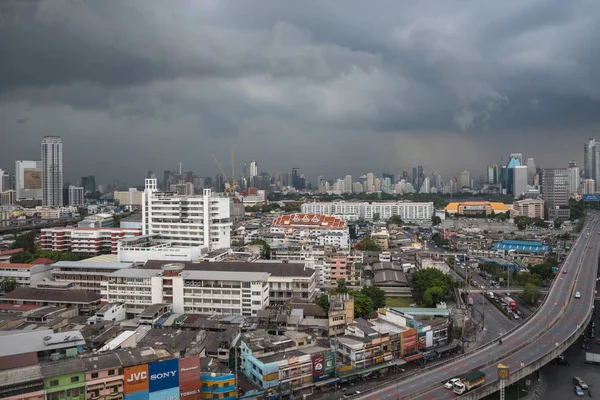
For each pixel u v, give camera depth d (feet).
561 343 598.34
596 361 636.07
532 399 534.78
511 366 532.32
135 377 409.08
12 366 408.05
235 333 581.12
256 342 535.60
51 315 638.94
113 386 401.29
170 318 649.20
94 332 584.40
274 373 481.46
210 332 589.32
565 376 599.57
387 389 477.36
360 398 456.45
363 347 551.59
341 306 640.17
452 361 551.18
